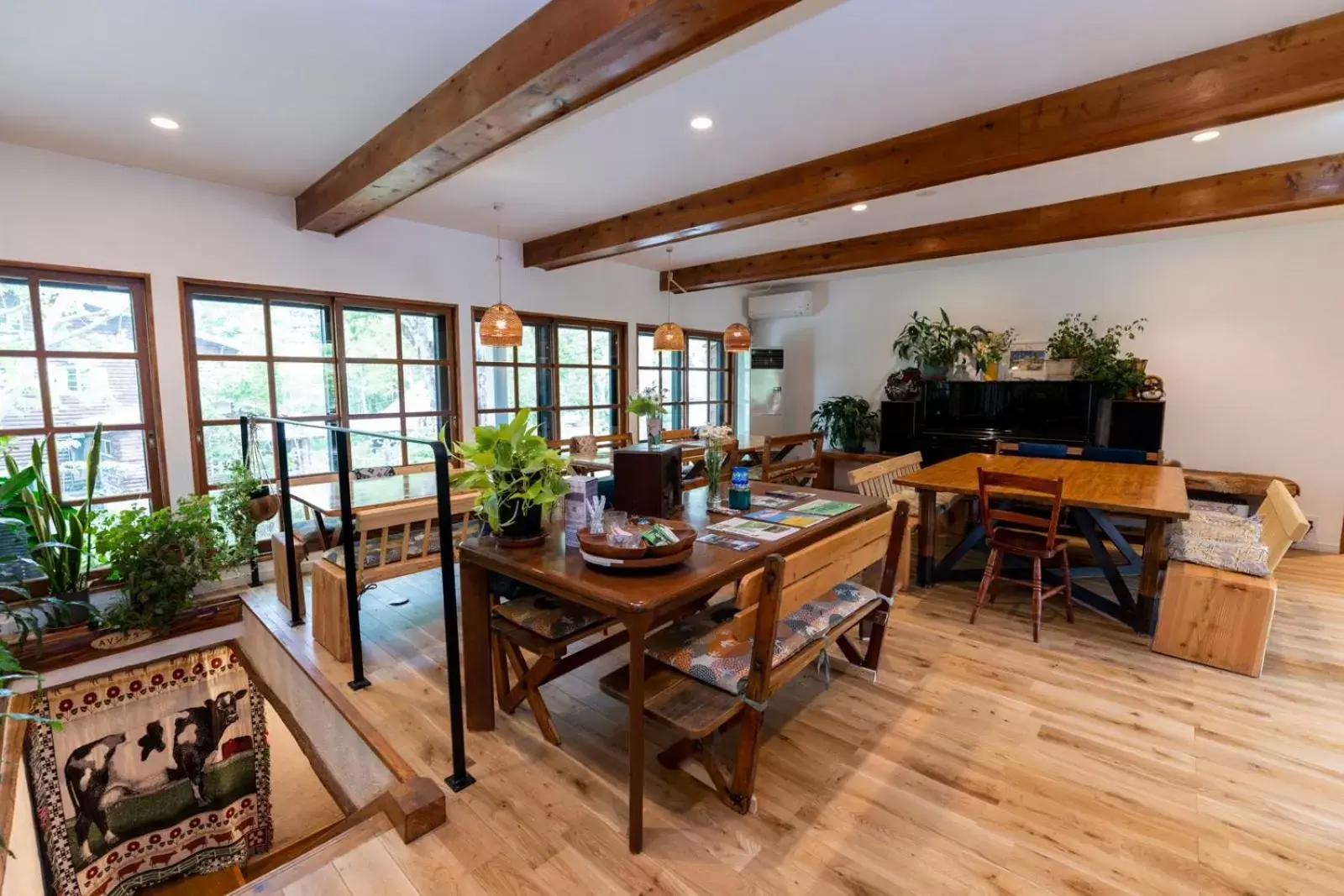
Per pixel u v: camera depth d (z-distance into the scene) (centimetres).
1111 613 328
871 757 209
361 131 291
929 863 163
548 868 163
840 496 288
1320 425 469
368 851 170
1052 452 480
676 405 728
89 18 196
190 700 322
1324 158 327
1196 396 515
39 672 268
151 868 314
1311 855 166
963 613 339
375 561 301
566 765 206
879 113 273
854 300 715
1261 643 262
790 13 191
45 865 269
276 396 406
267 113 270
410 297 461
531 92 211
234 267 374
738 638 168
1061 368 556
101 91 247
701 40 181
